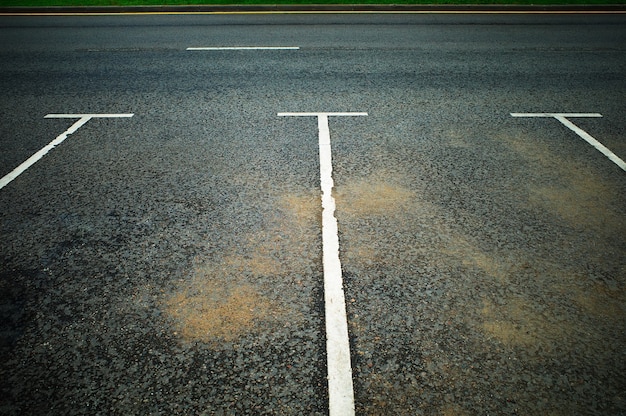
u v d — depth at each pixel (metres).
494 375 2.23
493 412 2.06
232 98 6.09
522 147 4.71
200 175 4.12
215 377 2.22
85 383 2.20
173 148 4.66
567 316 2.58
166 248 3.13
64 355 2.34
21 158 4.45
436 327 2.50
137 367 2.28
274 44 8.93
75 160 4.41
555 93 6.31
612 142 4.82
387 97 6.14
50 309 2.63
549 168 4.28
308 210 3.58
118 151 4.59
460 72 7.23
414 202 3.70
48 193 3.83
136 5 12.82
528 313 2.60
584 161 4.41
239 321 2.53
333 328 2.49
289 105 5.84
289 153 4.55
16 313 2.60
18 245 3.18
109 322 2.54
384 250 3.12
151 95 6.20
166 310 2.61
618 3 13.16
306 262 2.99
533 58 8.04
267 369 2.26
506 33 9.97
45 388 2.18
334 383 2.20
